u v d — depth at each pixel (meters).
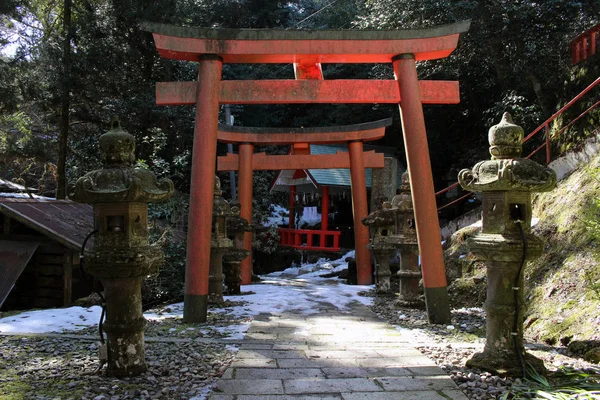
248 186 13.46
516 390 3.94
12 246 9.94
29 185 19.14
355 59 8.07
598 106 10.09
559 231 7.82
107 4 16.23
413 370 4.68
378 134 13.30
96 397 3.81
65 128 15.98
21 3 14.63
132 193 4.20
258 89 7.98
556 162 9.95
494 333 4.59
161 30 7.45
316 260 20.02
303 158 13.93
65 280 9.95
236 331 6.63
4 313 7.61
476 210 12.55
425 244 7.41
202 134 7.61
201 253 7.41
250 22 23.83
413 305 8.56
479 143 17.72
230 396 3.93
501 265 4.53
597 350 4.77
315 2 26.27
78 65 15.45
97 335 6.06
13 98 14.52
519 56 13.89
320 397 3.93
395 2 14.76
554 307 6.29
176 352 5.33
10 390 3.95
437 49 7.81
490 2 13.80
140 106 16.03
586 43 11.12
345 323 7.30
